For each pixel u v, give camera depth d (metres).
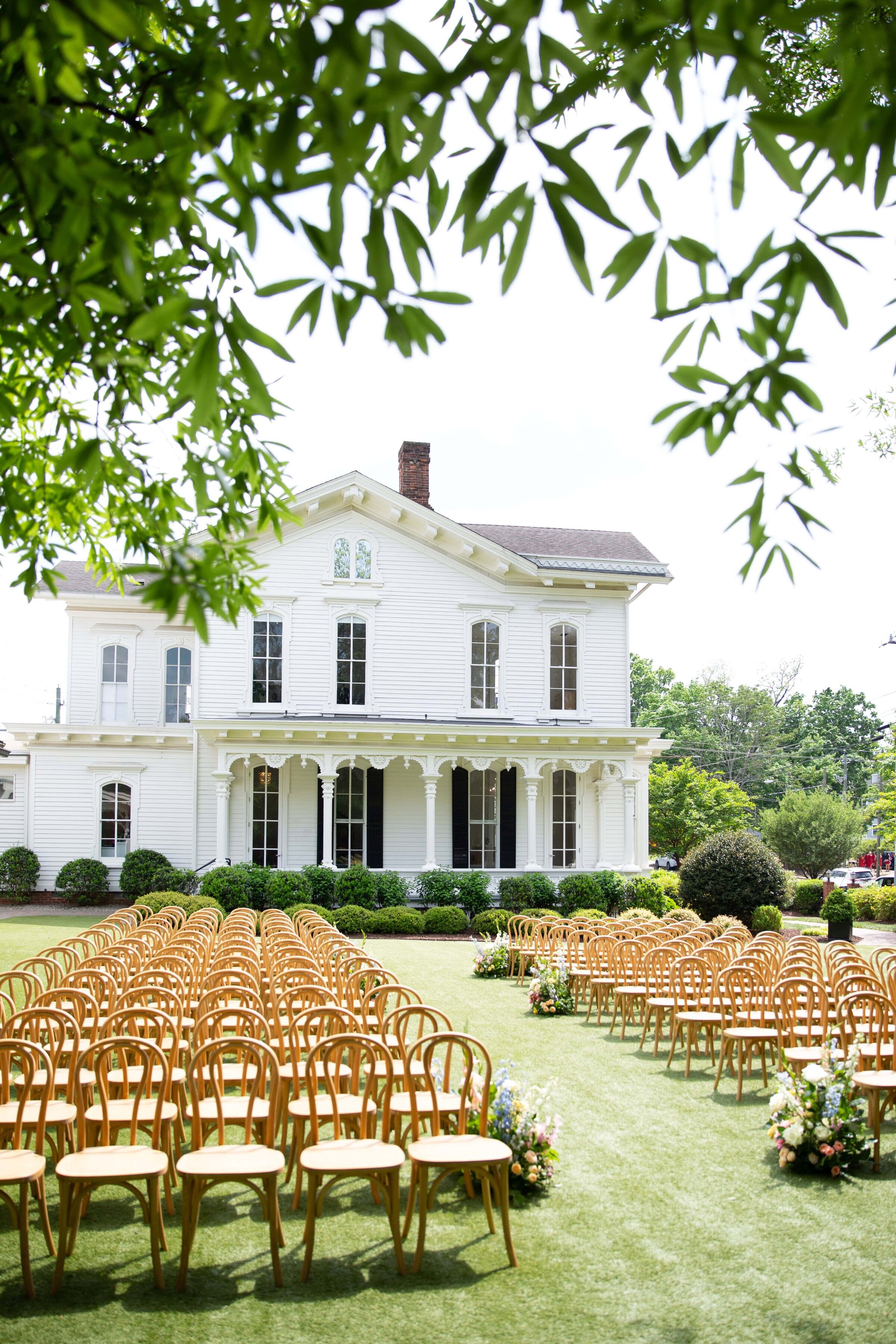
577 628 25.88
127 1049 7.02
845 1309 4.39
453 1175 6.23
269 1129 5.73
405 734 23.00
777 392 3.14
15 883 23.45
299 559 24.34
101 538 6.81
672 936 13.23
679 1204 5.70
